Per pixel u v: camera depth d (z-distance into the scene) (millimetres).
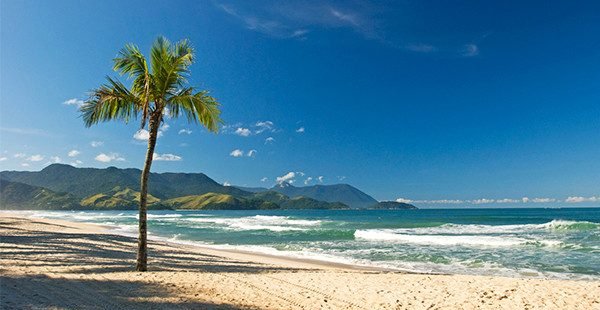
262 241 27656
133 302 7020
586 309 7469
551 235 29359
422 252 20500
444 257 18562
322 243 25719
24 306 6359
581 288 9211
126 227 45844
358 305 7672
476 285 9672
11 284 8023
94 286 8211
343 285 9602
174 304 7035
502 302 7980
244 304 7379
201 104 10555
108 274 9758
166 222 61719
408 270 15180
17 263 11016
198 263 13758
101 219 76875
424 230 37188
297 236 31453
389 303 7848
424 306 7672
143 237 10703
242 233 35656
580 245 22109
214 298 7715
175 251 18297
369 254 19938
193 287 8633
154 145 10641
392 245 24047
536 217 78188
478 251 20609
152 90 10133
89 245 18312
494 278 11062
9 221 38188
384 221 62625
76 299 7039
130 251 16719
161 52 10195
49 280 8648
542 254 19219
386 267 15867
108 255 14406
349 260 17828
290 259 18141
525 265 16094
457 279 10727
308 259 18172
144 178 10719
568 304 7805
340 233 33938
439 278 10922
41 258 12398
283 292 8609
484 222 59625
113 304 6812
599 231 33281
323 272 12164
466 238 26125
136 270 10594
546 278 13500
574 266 15742
